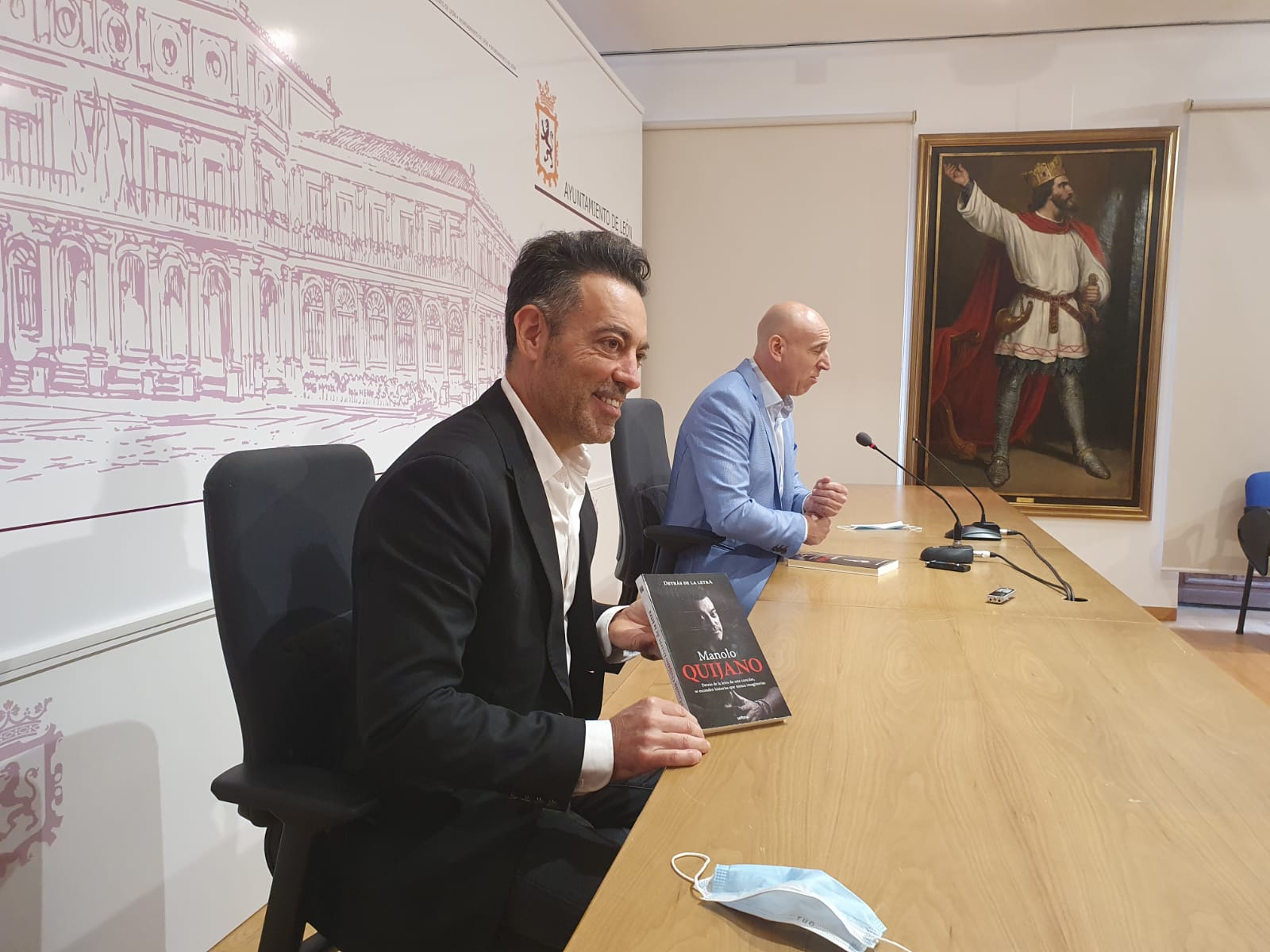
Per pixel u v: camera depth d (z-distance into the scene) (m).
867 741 1.01
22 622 1.36
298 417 2.00
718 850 0.77
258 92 1.84
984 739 1.01
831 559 2.06
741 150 4.91
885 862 0.74
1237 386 4.57
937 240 4.77
